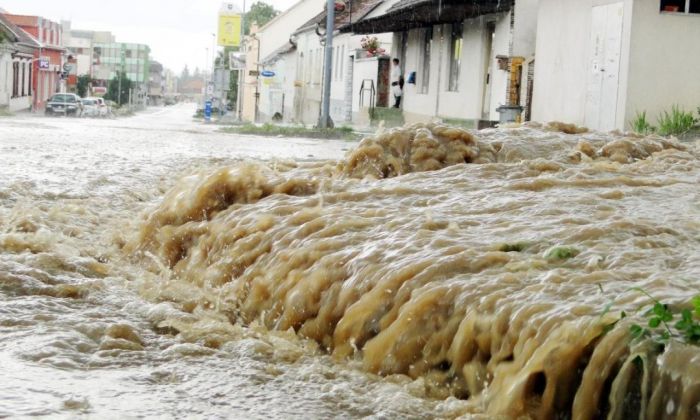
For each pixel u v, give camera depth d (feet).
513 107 76.43
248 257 15.79
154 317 14.12
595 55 65.31
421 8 86.07
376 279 12.74
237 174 19.07
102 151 50.75
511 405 9.69
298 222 16.25
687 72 60.70
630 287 10.72
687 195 17.90
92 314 13.99
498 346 10.54
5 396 10.07
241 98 287.89
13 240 18.88
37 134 67.41
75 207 24.17
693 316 9.39
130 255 18.92
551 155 24.86
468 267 12.37
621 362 9.04
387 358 11.56
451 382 10.94
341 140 85.92
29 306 14.12
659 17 60.08
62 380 10.85
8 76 206.69
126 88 457.27
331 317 13.09
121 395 10.41
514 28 81.30
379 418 10.05
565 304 10.44
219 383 11.05
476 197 17.62
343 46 147.95
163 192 30.71
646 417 8.65
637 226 14.05
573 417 9.22
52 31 295.69
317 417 10.02
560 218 15.20
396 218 15.64
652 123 60.59
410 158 22.91
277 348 12.69
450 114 97.81
